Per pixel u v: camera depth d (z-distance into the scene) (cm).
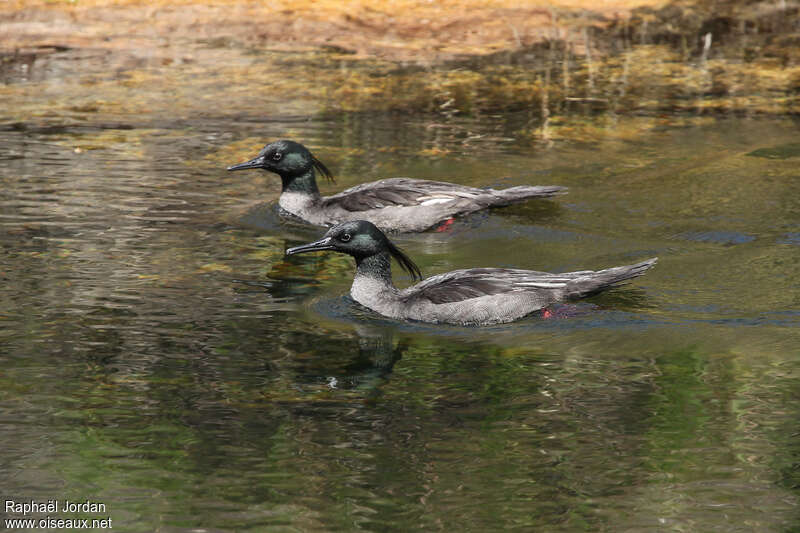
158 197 1816
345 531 855
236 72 2672
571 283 1364
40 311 1310
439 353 1234
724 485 923
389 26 3153
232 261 1539
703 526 861
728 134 2202
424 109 2402
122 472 943
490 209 1756
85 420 1039
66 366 1159
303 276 1500
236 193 1870
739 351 1209
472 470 951
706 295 1382
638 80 2667
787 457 970
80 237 1596
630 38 3105
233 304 1367
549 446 995
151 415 1053
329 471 949
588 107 2431
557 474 945
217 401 1087
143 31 3023
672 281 1430
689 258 1514
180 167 1988
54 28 3014
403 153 2086
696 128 2252
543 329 1304
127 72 2648
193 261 1527
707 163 1997
